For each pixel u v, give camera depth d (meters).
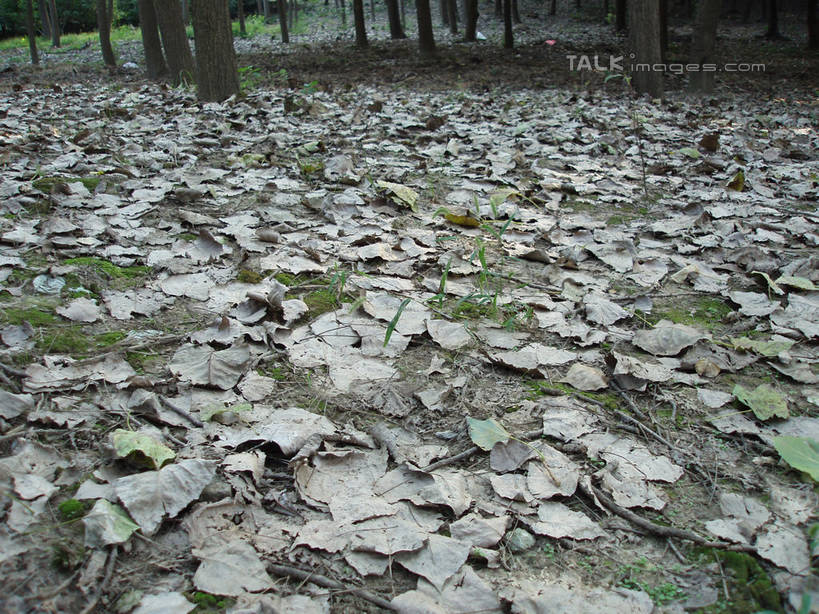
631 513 1.73
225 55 8.20
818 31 21.16
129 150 4.97
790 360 2.42
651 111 8.39
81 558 1.46
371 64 16.27
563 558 1.60
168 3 10.61
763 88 12.39
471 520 1.67
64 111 7.39
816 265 3.23
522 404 2.16
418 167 4.95
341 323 2.57
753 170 5.27
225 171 4.45
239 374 2.20
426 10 17.31
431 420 2.08
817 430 2.04
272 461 1.87
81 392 2.06
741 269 3.33
